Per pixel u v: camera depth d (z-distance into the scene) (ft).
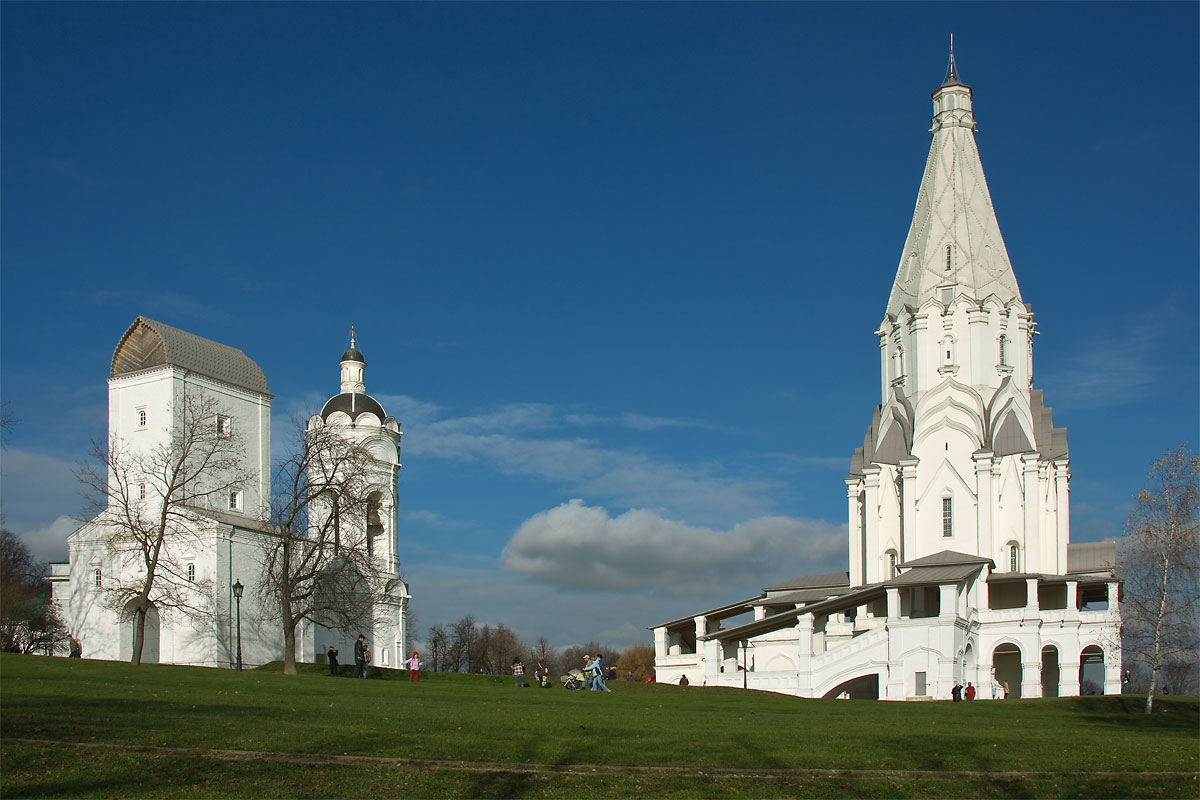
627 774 105.50
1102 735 146.41
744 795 101.55
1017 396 335.26
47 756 102.42
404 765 104.99
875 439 355.77
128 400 329.11
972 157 353.10
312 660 337.93
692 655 321.93
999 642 297.94
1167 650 231.30
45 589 417.49
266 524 288.92
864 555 350.43
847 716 165.89
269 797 95.71
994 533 323.98
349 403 381.19
